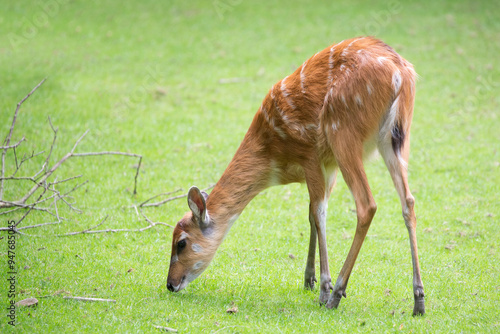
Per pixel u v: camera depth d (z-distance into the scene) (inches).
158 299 331.9
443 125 659.4
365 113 312.0
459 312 320.5
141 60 864.9
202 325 302.4
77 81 772.6
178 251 339.0
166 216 458.6
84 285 346.6
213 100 734.5
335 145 317.1
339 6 1049.5
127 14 1038.4
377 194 509.7
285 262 395.9
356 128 313.1
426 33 925.2
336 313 318.3
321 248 335.0
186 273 340.8
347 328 299.7
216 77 810.2
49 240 408.5
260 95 749.9
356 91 311.7
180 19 1016.9
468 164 560.7
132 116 674.8
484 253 404.2
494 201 487.8
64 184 501.4
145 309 318.7
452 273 375.9
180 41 933.2
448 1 1051.9
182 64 855.7
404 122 312.5
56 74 791.7
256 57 872.3
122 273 366.0
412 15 997.2
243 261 392.8
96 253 392.5
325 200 339.3
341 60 323.6
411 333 294.2
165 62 859.4
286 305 331.3
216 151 590.6
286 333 294.7
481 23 956.6
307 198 506.3
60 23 998.4
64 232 422.9
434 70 805.2
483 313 317.7
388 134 312.0
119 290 342.0
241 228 445.4
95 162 547.8
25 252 385.7
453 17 983.6
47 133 598.5
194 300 332.8
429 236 434.3
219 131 642.2
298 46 899.4
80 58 861.2
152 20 1015.0
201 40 936.3
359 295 345.7
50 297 327.9
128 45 918.4
